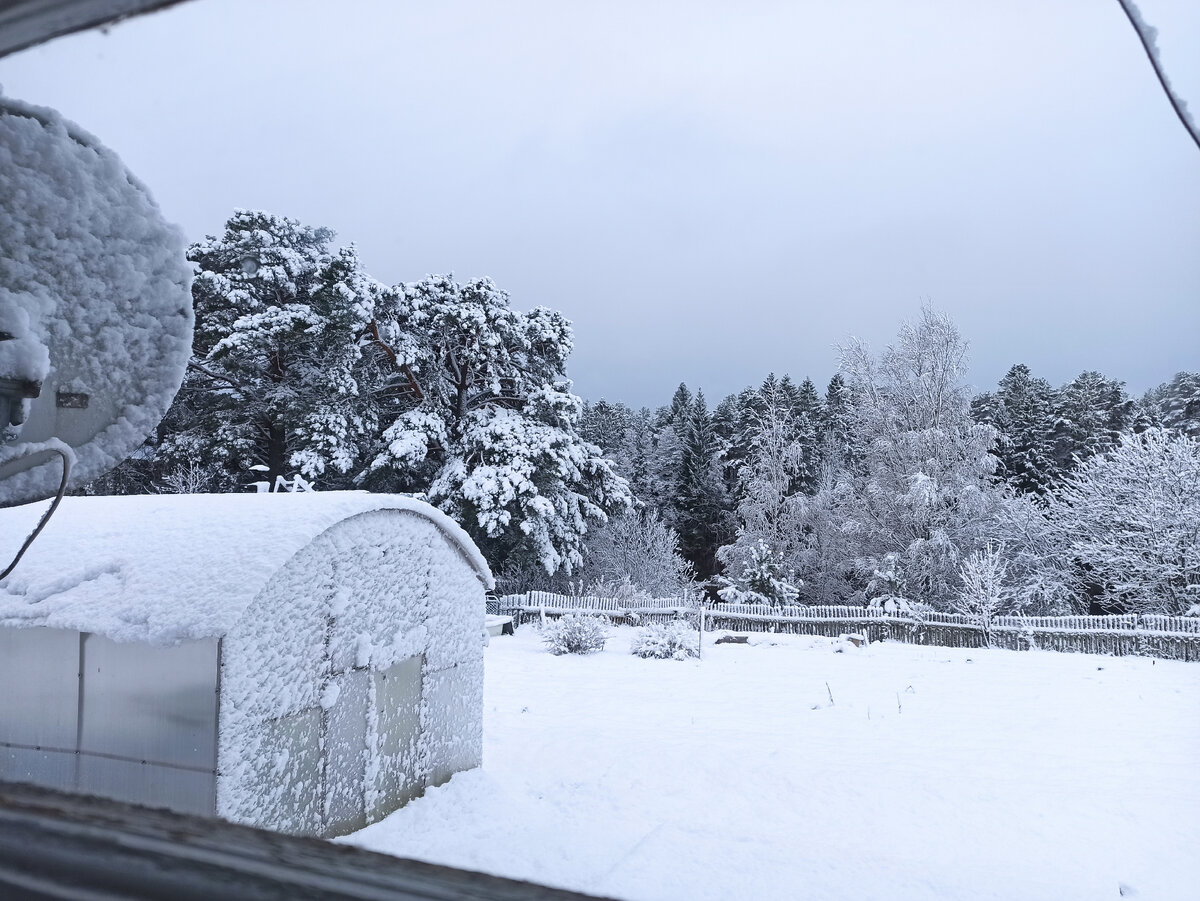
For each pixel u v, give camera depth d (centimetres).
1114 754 1120
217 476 2786
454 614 965
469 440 3177
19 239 205
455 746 956
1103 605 2848
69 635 651
